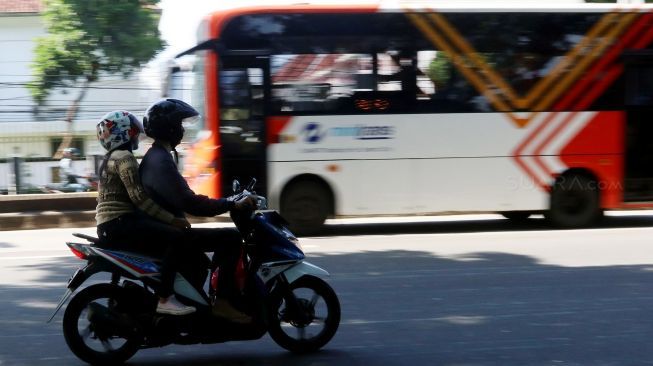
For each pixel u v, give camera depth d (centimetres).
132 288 712
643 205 1742
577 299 1012
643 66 1730
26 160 2206
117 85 3691
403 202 1672
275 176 1642
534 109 1700
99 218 705
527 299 1012
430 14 1669
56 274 1216
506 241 1563
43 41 3638
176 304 694
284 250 731
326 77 1647
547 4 1711
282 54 1638
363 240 1602
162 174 694
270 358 747
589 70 1712
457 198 1684
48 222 1994
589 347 784
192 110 728
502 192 1697
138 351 773
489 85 1684
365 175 1659
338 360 739
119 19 3628
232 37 1627
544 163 1706
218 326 710
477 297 1026
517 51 1694
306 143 1645
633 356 753
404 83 1662
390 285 1109
